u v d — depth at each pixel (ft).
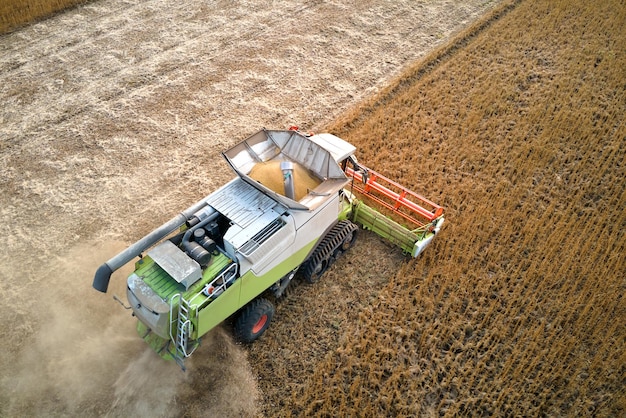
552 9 68.18
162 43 61.98
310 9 69.87
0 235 39.17
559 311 34.86
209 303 27.32
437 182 44.39
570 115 52.16
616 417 29.66
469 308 35.06
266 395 30.48
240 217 30.01
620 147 48.93
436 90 55.52
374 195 43.04
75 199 42.29
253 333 31.86
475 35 65.10
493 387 30.86
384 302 35.29
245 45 62.08
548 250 38.73
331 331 33.73
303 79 57.06
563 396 30.50
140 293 26.91
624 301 35.01
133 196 42.73
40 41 61.57
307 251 33.60
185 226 31.30
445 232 39.88
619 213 41.93
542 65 59.57
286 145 35.01
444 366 31.78
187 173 45.09
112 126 49.78
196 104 52.85
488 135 49.88
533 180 45.24
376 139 49.14
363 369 31.65
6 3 65.62
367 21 67.77
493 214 41.93
